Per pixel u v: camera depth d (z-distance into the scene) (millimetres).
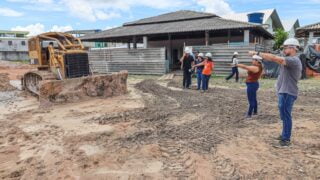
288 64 5074
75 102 10297
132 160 4969
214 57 19953
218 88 13656
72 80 10242
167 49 29516
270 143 5566
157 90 13141
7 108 9852
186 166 4652
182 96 11328
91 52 25391
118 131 6691
